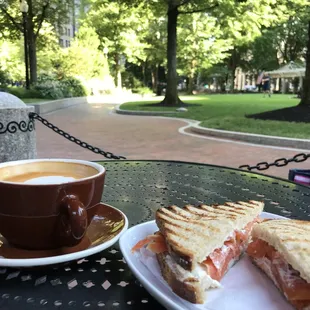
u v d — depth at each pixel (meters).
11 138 3.13
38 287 0.93
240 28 19.31
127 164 2.49
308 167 6.06
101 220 1.25
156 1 17.50
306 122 10.90
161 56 37.72
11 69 35.06
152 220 1.31
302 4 15.20
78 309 0.84
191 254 0.84
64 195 0.95
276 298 0.86
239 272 0.96
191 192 1.84
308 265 0.78
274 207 1.63
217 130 9.69
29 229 0.96
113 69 38.81
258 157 6.94
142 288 0.93
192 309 0.82
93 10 32.81
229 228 0.96
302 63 40.78
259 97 31.30
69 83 26.59
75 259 0.98
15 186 0.92
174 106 17.89
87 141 8.66
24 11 19.20
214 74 46.50
